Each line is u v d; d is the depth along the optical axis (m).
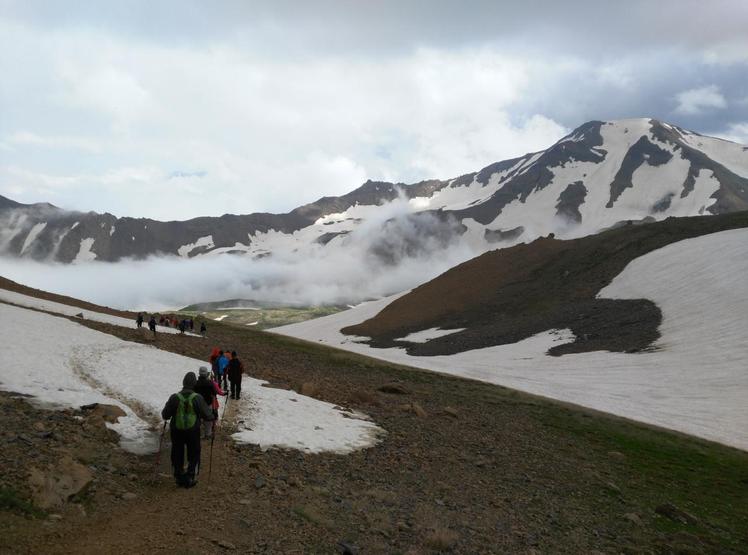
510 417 36.44
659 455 31.94
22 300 52.03
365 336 136.38
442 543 11.73
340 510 12.67
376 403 30.11
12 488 9.48
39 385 17.97
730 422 44.34
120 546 8.57
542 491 19.38
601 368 66.62
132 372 24.72
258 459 15.17
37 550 7.89
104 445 13.58
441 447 22.62
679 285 91.12
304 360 53.25
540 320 100.62
